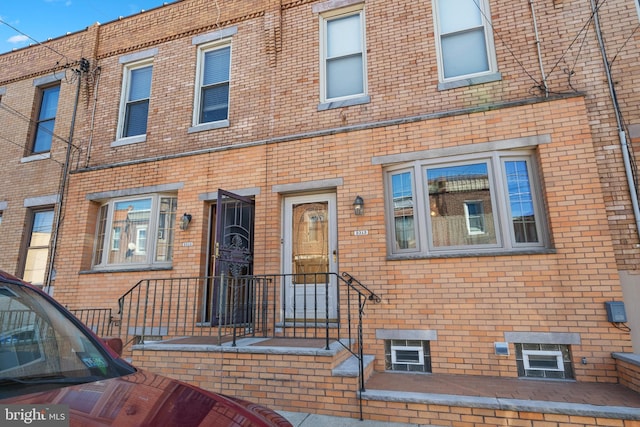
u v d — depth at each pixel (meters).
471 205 5.56
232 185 6.72
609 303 4.59
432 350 5.16
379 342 5.39
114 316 6.84
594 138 5.23
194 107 7.56
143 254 7.12
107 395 1.76
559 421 3.52
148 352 4.81
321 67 6.84
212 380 4.52
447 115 5.76
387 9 6.61
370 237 5.76
